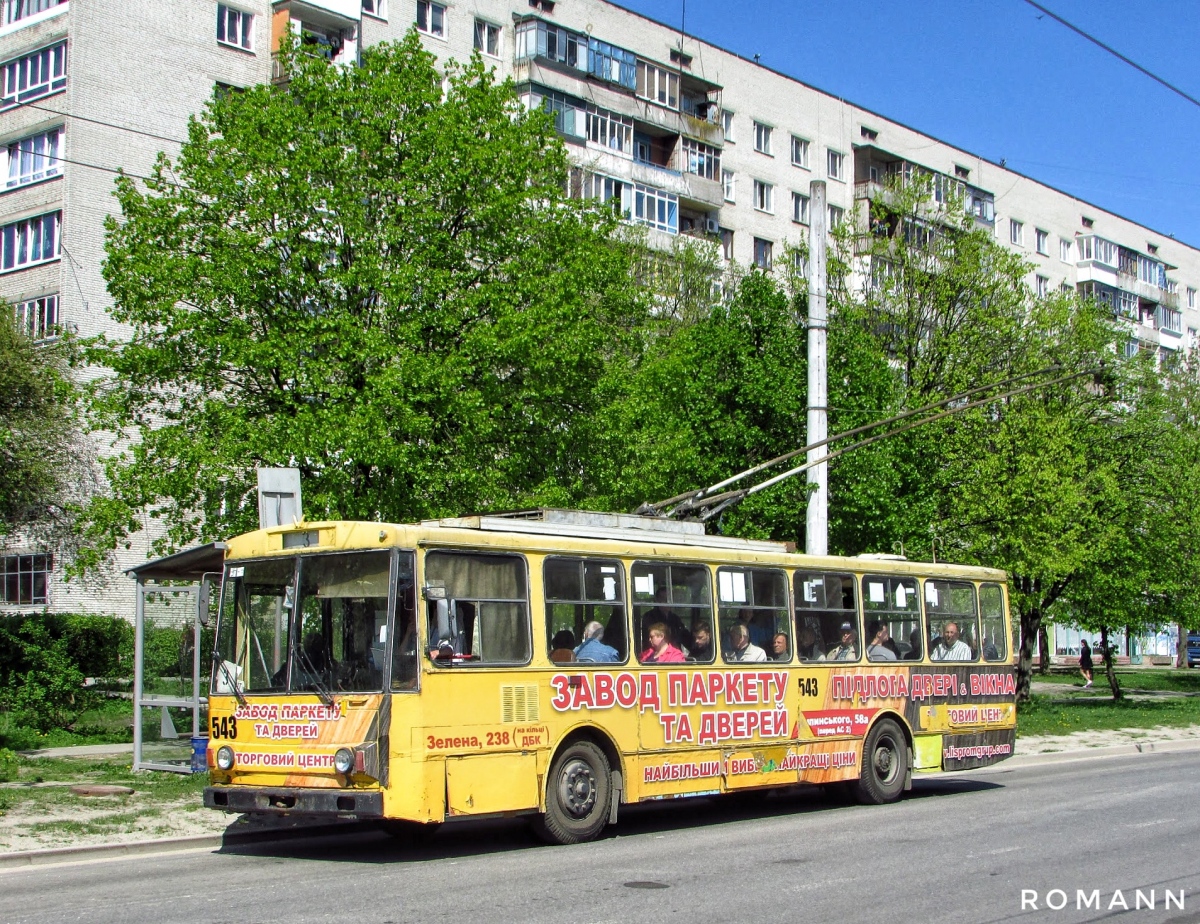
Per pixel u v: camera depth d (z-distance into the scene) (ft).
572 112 156.46
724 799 55.11
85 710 76.74
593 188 155.84
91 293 112.47
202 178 71.26
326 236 71.92
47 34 114.93
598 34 167.12
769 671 47.96
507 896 30.37
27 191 115.55
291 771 36.96
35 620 90.48
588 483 77.82
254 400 70.95
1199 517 113.29
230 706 38.60
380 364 67.21
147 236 71.00
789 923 27.20
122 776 53.06
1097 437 111.55
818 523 66.13
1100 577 109.50
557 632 40.57
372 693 36.06
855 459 86.28
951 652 57.21
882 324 105.70
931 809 50.21
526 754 38.78
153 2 118.62
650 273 134.72
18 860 35.73
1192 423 131.13
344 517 65.46
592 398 76.13
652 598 44.11
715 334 90.43
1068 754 75.41
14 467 83.61
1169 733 88.17
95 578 109.50
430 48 145.38
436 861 36.76
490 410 68.90
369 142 71.97
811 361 67.21
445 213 74.18
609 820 41.50
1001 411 100.22
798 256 112.88
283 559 38.75
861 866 35.19
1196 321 277.64
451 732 36.63
